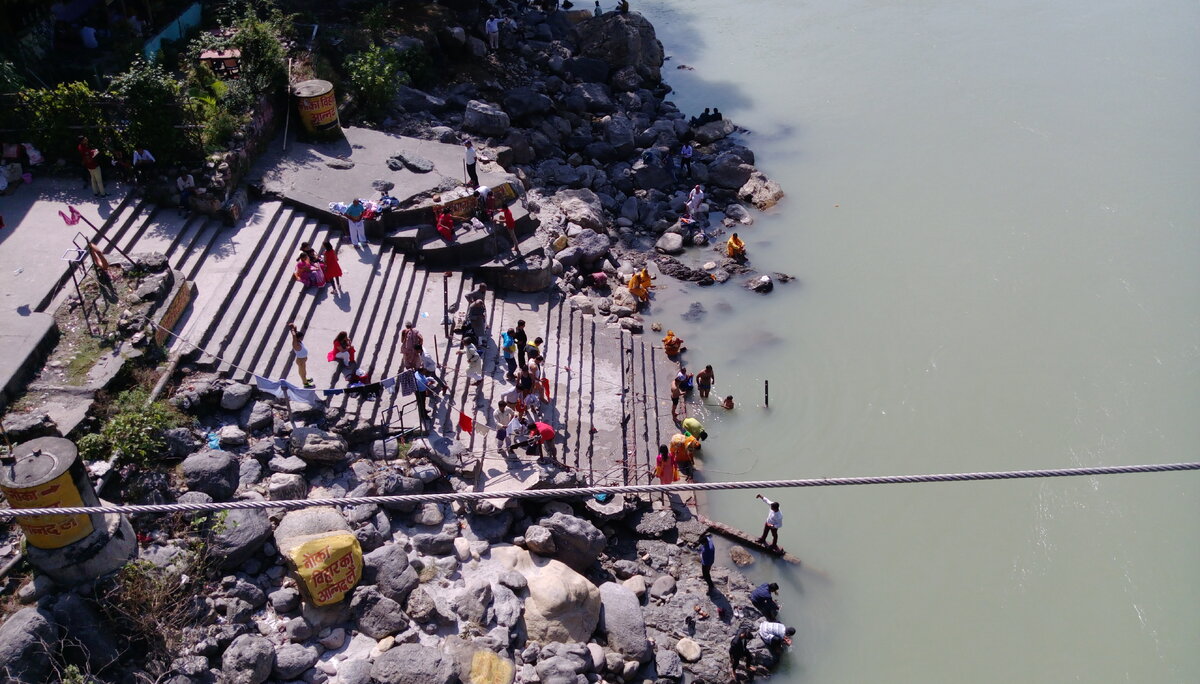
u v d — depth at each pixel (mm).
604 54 44688
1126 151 39188
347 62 33219
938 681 19969
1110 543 22984
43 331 20016
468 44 40281
